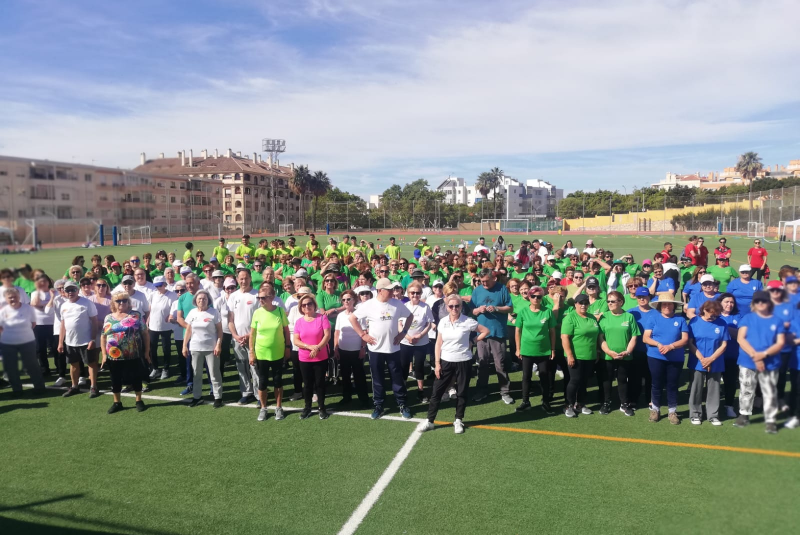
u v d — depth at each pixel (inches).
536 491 172.9
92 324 287.1
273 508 167.0
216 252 523.5
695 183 4456.2
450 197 5310.0
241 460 203.6
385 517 160.2
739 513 74.7
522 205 4539.9
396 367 256.4
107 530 155.4
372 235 2381.9
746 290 309.4
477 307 289.6
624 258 448.5
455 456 205.6
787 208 1505.9
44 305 309.7
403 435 230.7
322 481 185.2
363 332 255.1
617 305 248.4
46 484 184.5
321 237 2145.7
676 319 227.8
